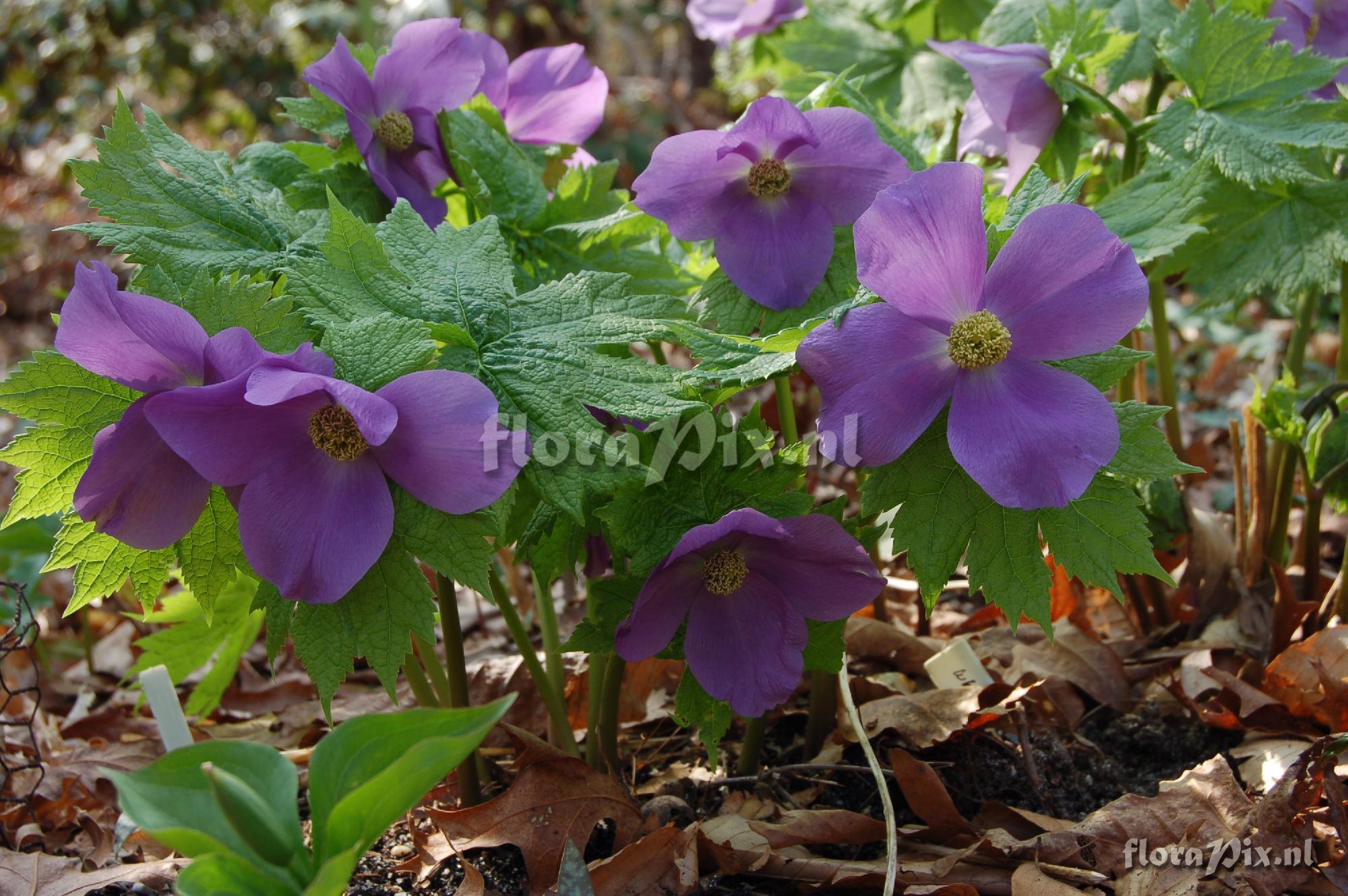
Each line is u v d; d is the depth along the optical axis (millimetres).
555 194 510
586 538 467
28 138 1580
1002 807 482
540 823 470
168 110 1684
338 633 416
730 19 700
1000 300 419
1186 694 526
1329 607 532
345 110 471
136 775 384
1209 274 545
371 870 490
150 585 442
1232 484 677
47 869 477
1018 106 499
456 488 401
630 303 441
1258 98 508
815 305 466
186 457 396
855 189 460
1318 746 452
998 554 430
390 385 400
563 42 1744
